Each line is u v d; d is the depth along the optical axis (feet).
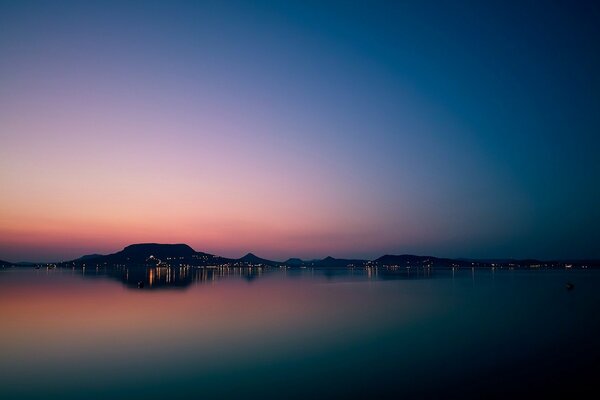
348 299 218.79
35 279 428.97
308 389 71.97
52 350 99.91
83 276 511.40
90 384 75.56
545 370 80.18
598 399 65.26
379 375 78.89
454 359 89.40
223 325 134.10
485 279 445.37
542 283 360.69
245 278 483.92
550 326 128.77
